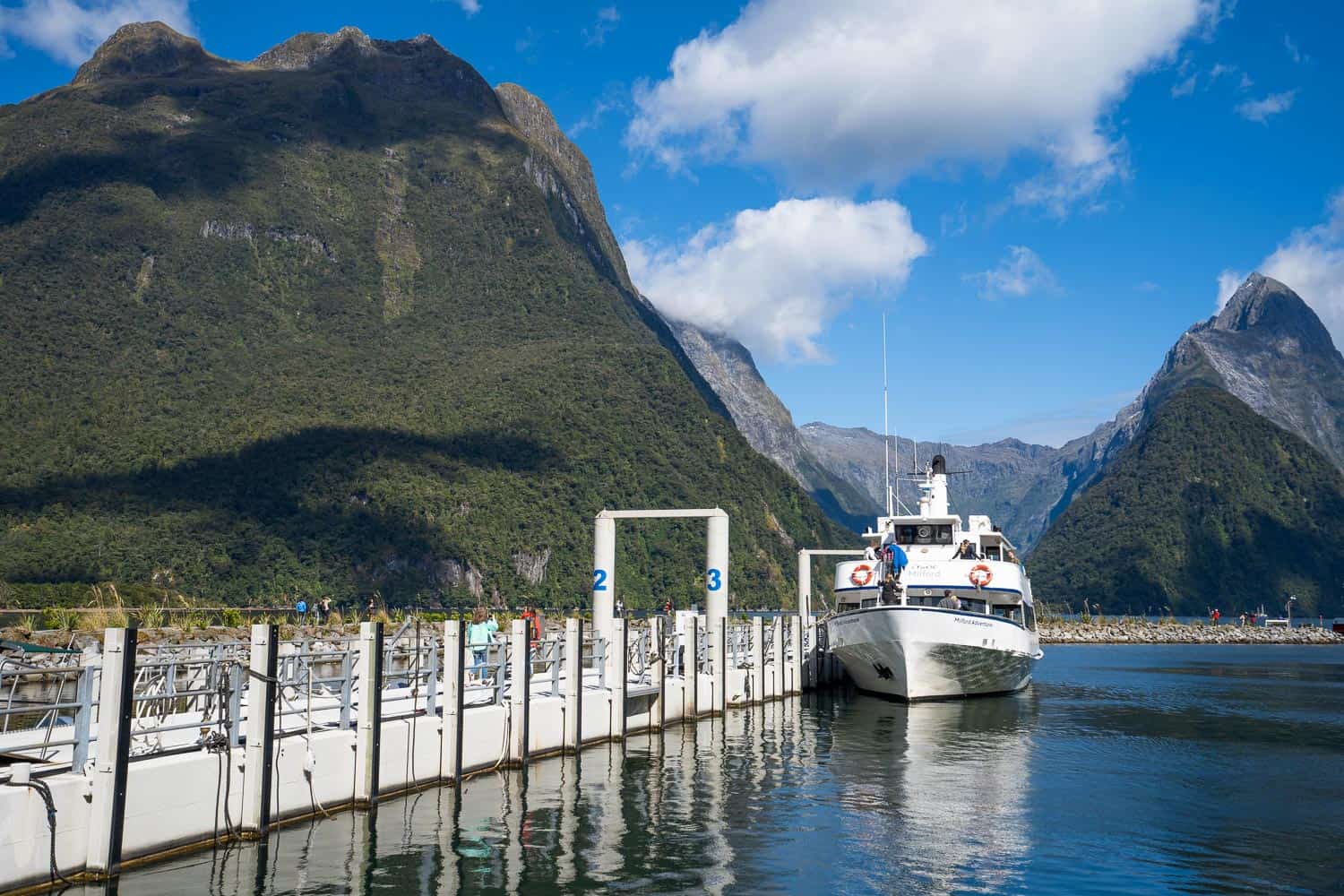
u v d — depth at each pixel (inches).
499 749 949.2
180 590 6368.1
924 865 719.7
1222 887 684.1
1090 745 1310.3
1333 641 5900.6
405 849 698.2
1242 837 820.0
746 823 820.6
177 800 633.0
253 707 682.8
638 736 1254.9
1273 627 6628.9
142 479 7485.2
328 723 807.7
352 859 670.5
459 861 677.9
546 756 1032.8
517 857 698.2
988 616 1604.3
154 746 671.1
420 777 848.3
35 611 2021.4
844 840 778.8
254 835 679.7
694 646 1368.1
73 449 7815.0
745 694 1621.6
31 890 547.8
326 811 751.7
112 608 1744.6
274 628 696.4
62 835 563.8
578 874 666.2
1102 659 3757.4
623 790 915.4
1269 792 1010.1
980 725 1473.9
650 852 725.3
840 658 1785.2
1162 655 4256.9
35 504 7007.9
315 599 6840.6
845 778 1030.4
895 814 877.2
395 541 7495.1
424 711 879.1
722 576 1537.9
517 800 849.5
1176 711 1813.5
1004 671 1721.2
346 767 773.9
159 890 581.0
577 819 804.0
